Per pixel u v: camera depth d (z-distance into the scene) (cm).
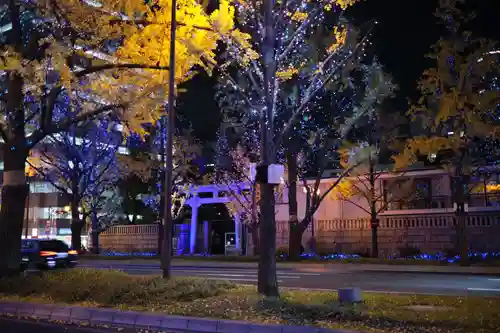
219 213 4228
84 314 1076
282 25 1214
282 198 3650
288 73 1488
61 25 1285
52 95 1412
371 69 2666
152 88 1370
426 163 3453
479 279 1866
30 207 5541
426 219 3025
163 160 3541
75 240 3769
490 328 809
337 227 3375
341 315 923
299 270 2456
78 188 3784
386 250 3142
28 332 948
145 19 1352
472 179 2934
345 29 1664
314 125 2753
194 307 1035
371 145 2902
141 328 977
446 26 2380
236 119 3169
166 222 1355
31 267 2217
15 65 1232
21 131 1488
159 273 2309
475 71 2295
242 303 1028
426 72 2427
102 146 3738
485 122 2391
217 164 3422
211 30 1315
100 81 1346
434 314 938
